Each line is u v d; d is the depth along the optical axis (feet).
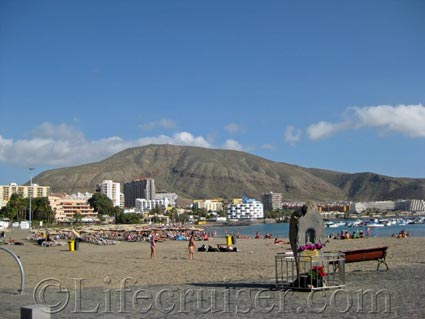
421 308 46.03
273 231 603.67
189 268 105.29
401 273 75.92
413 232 420.77
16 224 532.73
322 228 61.77
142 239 304.09
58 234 354.95
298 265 60.34
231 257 138.72
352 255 78.64
